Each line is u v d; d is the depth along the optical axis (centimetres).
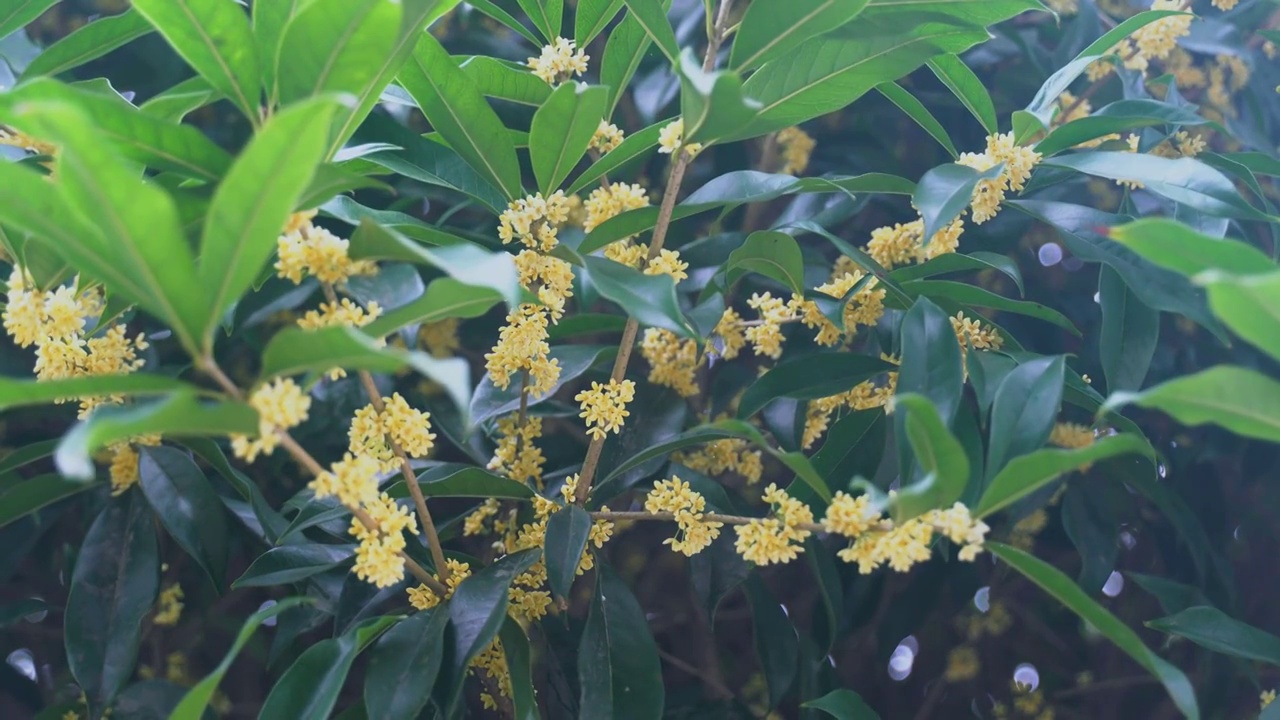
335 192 89
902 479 92
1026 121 102
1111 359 107
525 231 97
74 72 124
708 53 99
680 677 133
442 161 105
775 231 99
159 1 88
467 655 94
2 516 107
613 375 99
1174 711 131
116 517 105
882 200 124
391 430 92
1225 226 109
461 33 126
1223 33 122
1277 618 127
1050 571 88
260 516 105
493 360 98
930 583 124
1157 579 111
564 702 109
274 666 126
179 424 81
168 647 127
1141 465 115
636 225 101
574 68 104
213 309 83
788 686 109
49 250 94
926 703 133
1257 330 82
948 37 101
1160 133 116
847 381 103
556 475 110
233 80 91
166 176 98
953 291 105
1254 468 123
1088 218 107
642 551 133
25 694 126
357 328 89
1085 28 123
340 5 87
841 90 100
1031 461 86
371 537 90
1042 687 135
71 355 95
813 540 108
